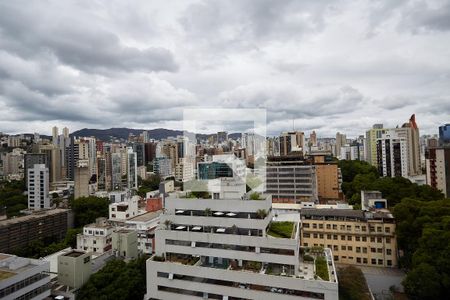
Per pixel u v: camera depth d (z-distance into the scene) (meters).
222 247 43.47
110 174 176.62
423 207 69.56
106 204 111.25
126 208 95.69
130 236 68.25
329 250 48.56
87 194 130.62
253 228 42.47
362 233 72.62
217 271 41.41
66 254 53.50
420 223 65.19
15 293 41.41
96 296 48.38
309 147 198.25
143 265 56.38
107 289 49.31
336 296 36.28
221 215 44.78
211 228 44.72
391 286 60.97
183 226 46.41
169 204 47.88
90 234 77.88
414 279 53.19
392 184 103.75
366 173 134.62
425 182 129.12
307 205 92.19
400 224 67.94
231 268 41.97
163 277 44.31
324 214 76.19
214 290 41.28
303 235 76.50
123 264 55.97
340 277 55.78
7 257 48.69
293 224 47.06
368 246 72.12
